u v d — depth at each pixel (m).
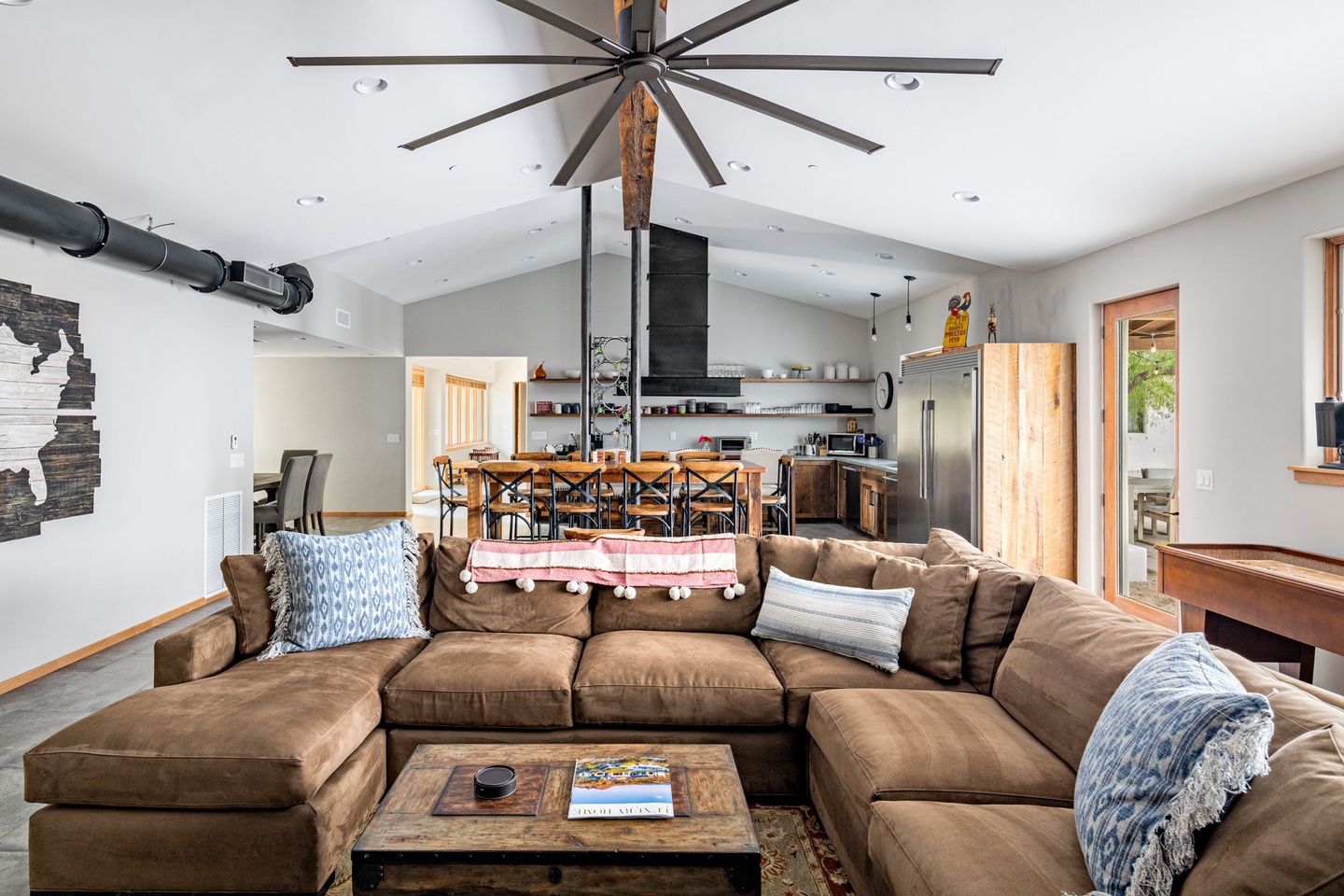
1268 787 1.21
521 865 1.53
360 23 3.02
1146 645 1.89
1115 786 1.39
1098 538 4.90
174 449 4.88
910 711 2.20
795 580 3.02
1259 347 3.56
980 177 3.97
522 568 3.19
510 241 7.97
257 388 9.70
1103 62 2.76
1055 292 5.32
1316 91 2.64
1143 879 1.26
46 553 3.79
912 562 2.92
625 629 3.11
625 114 3.67
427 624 3.18
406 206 5.22
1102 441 4.88
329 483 9.72
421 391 13.21
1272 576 2.79
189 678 2.49
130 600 4.45
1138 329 4.58
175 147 3.67
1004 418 4.98
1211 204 3.74
